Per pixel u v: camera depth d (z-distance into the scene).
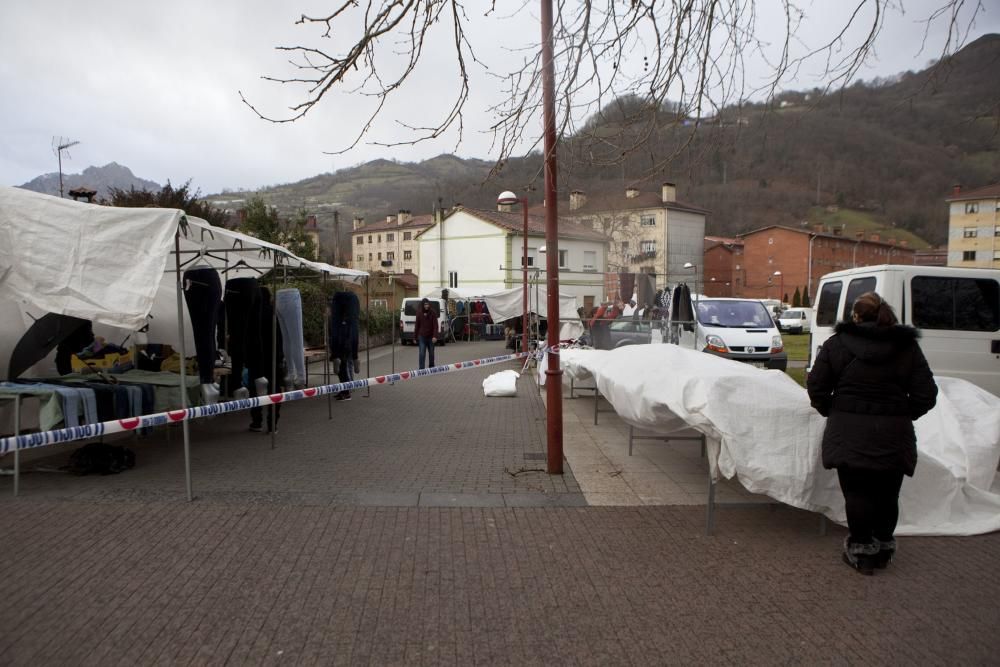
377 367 17.48
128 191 18.38
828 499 4.55
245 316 7.83
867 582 3.91
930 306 8.56
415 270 68.25
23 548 4.25
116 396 6.37
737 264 57.78
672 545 4.48
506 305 22.16
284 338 8.24
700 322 14.22
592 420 9.39
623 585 3.83
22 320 7.77
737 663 3.02
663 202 36.69
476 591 3.72
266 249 8.01
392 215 70.44
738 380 4.77
